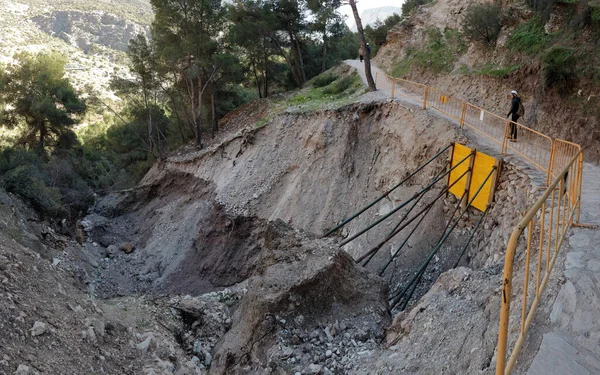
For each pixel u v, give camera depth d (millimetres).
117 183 30938
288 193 20625
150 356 8445
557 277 6266
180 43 28078
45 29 160500
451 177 14469
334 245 10930
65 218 21672
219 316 11141
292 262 10578
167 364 8453
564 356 5004
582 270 6195
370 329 9086
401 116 18688
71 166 28328
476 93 19781
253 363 8656
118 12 178750
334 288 9750
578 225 7605
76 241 21000
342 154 19906
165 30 29125
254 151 23438
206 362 9617
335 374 7988
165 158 29375
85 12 166875
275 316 9039
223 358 9125
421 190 15156
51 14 164375
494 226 11961
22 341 6625
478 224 12070
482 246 12195
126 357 8016
